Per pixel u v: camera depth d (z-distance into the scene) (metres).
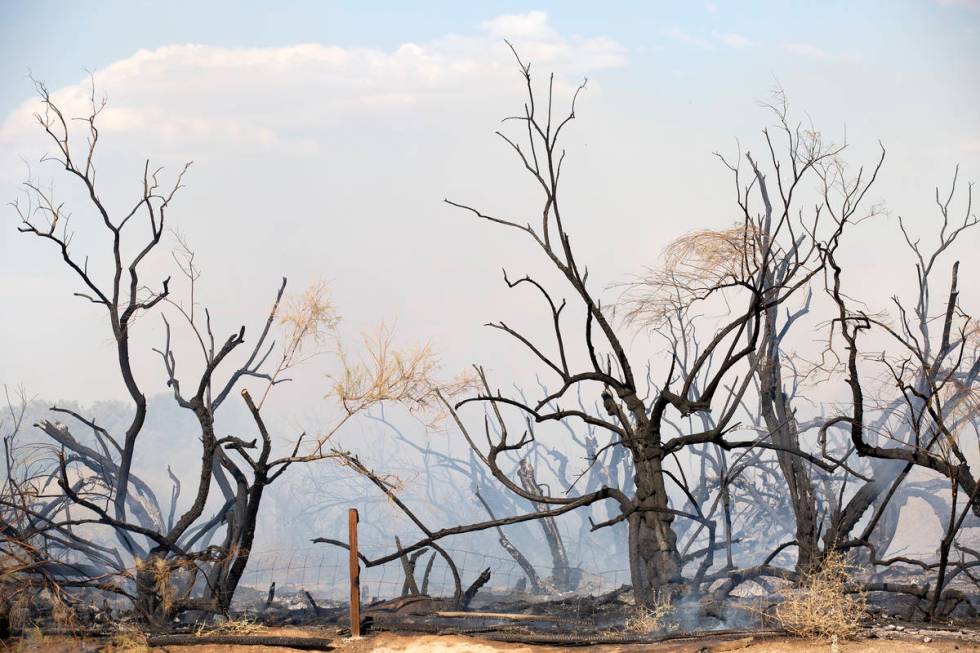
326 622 15.73
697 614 15.23
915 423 15.30
